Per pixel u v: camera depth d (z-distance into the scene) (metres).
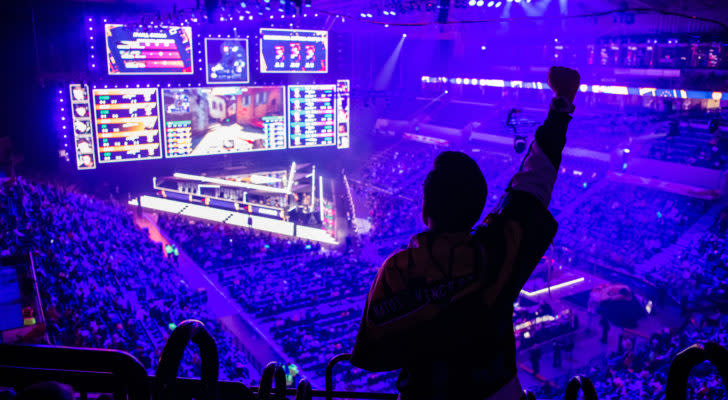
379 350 2.06
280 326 29.09
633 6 32.00
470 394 2.01
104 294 25.42
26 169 38.78
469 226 2.12
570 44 44.16
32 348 2.87
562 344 27.11
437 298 1.99
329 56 42.75
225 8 33.22
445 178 2.04
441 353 2.01
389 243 40.41
